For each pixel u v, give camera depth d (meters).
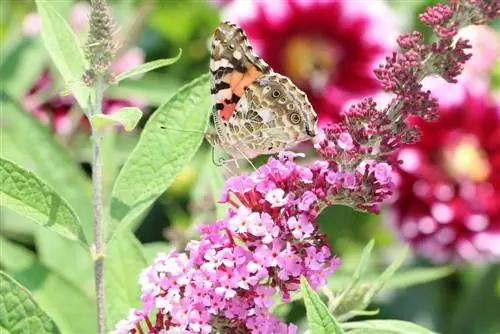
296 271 0.81
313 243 0.81
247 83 0.83
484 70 1.01
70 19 0.98
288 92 0.83
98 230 0.83
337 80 0.96
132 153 0.83
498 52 1.01
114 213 0.83
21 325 0.81
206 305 0.81
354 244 1.00
